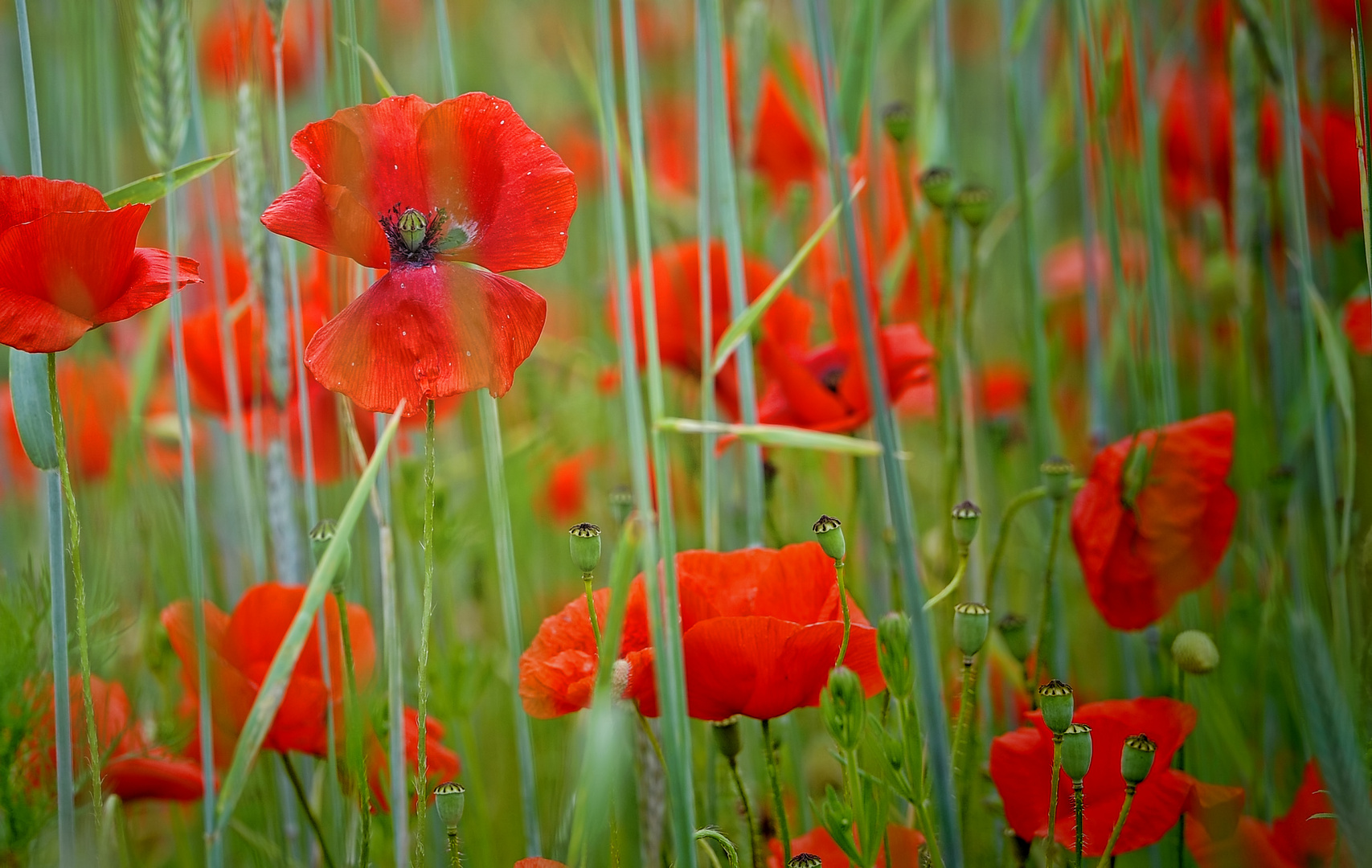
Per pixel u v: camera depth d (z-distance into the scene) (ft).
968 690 4.08
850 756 3.98
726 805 4.41
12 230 3.84
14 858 4.16
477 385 3.87
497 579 4.93
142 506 4.58
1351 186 4.78
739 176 4.81
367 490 3.86
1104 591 4.29
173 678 4.59
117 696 4.29
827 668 4.01
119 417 4.68
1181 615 4.64
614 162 3.95
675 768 3.90
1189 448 4.24
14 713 4.14
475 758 4.44
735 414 4.64
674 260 4.69
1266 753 4.44
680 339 4.70
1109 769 4.08
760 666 3.97
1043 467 4.26
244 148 4.28
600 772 3.81
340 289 4.27
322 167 3.90
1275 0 4.52
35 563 4.77
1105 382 4.88
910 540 3.92
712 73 4.32
